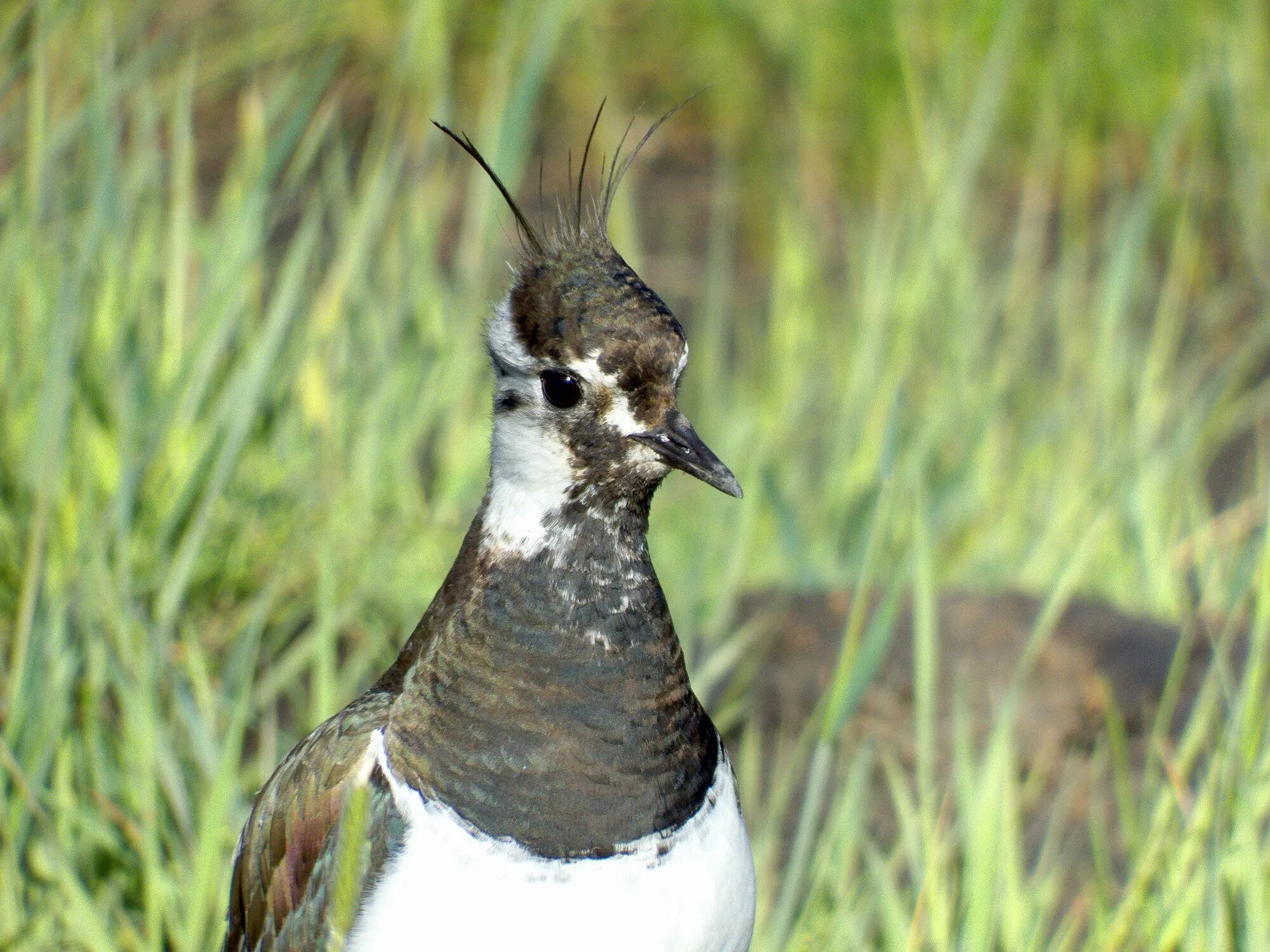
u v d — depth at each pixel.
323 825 7.28
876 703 12.26
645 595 7.36
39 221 11.91
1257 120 21.95
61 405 10.12
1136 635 12.84
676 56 23.33
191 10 17.75
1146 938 9.05
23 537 10.78
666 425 7.24
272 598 10.55
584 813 7.00
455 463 13.55
